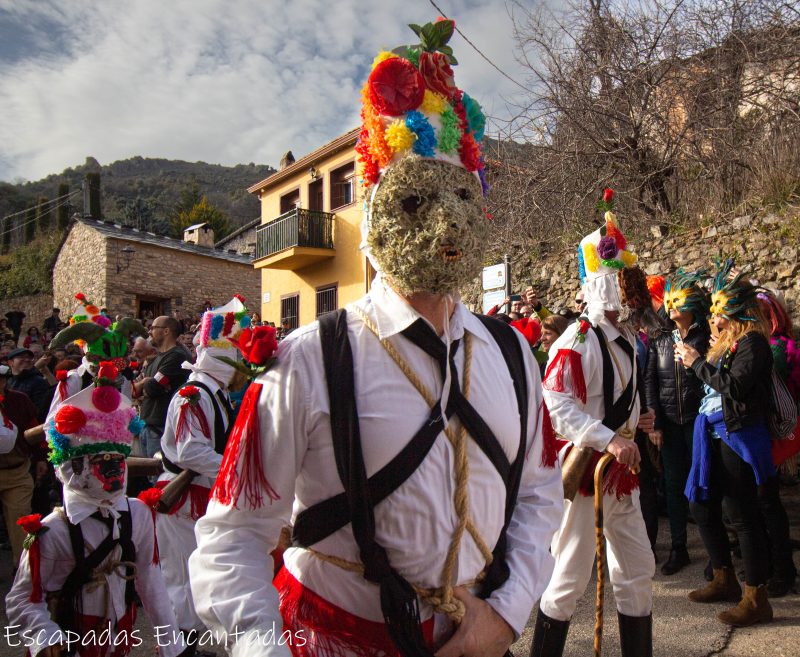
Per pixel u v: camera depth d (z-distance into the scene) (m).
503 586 1.42
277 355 1.41
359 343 1.38
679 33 8.20
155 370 5.36
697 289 4.32
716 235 6.71
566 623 2.87
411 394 1.35
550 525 1.60
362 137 1.48
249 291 26.06
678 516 4.38
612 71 8.46
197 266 24.70
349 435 1.31
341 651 1.37
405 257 1.33
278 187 18.78
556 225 9.16
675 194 8.41
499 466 1.41
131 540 2.66
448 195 1.35
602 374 2.91
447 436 1.35
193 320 18.14
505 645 1.37
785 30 7.47
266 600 1.31
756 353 3.43
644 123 8.43
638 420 3.13
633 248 7.52
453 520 1.34
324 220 16.61
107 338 3.75
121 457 2.64
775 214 6.29
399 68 1.40
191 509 3.36
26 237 49.66
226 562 1.34
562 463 2.89
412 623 1.29
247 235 30.33
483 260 1.43
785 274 5.99
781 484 5.71
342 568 1.37
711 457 3.67
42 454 5.50
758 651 3.16
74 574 2.55
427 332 1.38
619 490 2.76
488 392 1.43
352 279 16.03
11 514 4.93
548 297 8.73
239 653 1.22
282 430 1.35
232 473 1.37
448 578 1.33
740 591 3.76
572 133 8.77
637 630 2.80
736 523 3.49
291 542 1.53
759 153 7.11
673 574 4.31
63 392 3.68
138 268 23.23
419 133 1.37
